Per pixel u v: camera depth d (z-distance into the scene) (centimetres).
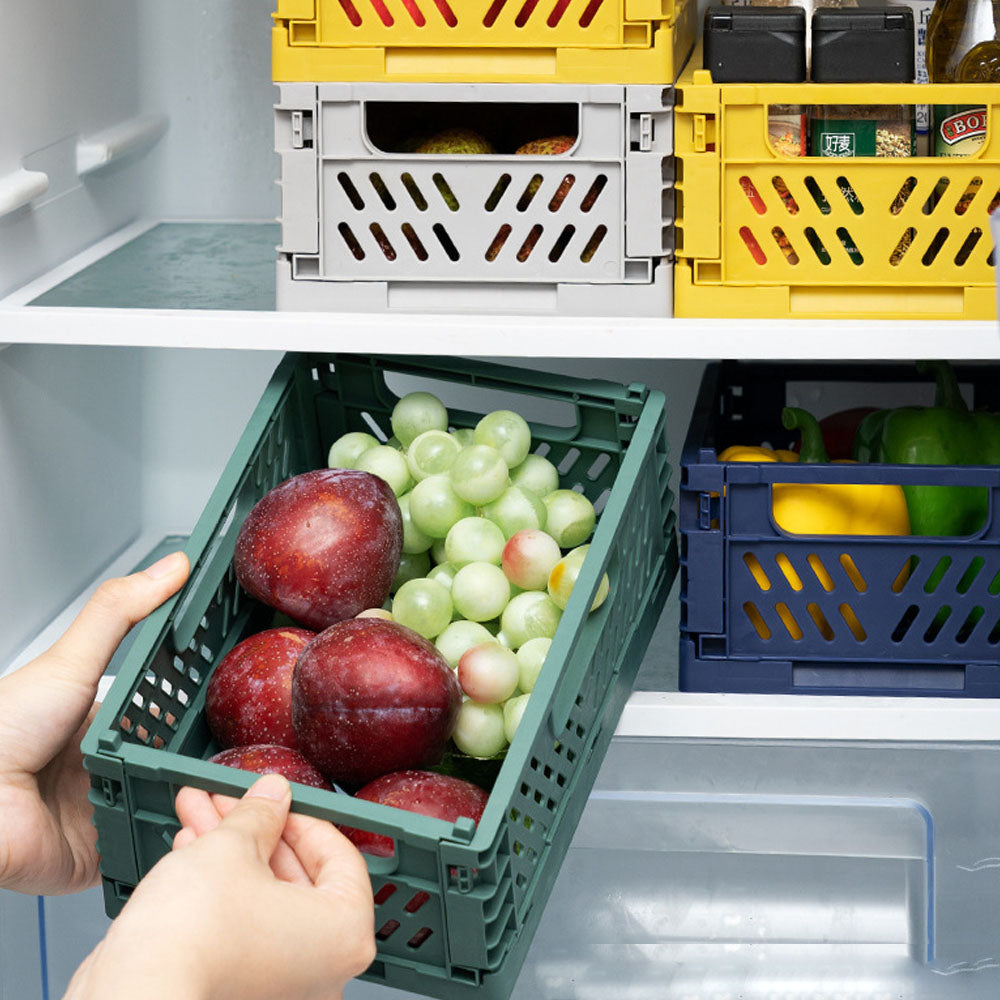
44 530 131
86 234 141
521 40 104
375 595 101
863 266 106
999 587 109
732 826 125
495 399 163
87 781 104
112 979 67
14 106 121
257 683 96
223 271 132
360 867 81
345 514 99
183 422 165
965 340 104
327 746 89
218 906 72
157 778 86
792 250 109
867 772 123
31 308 112
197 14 157
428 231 108
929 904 125
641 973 127
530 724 87
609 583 99
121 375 154
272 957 73
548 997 128
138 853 89
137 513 162
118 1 148
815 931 126
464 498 106
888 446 118
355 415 123
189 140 161
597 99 104
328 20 104
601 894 127
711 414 124
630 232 106
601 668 100
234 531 107
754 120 104
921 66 132
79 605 137
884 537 108
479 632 102
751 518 109
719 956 127
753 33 103
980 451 117
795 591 110
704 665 112
